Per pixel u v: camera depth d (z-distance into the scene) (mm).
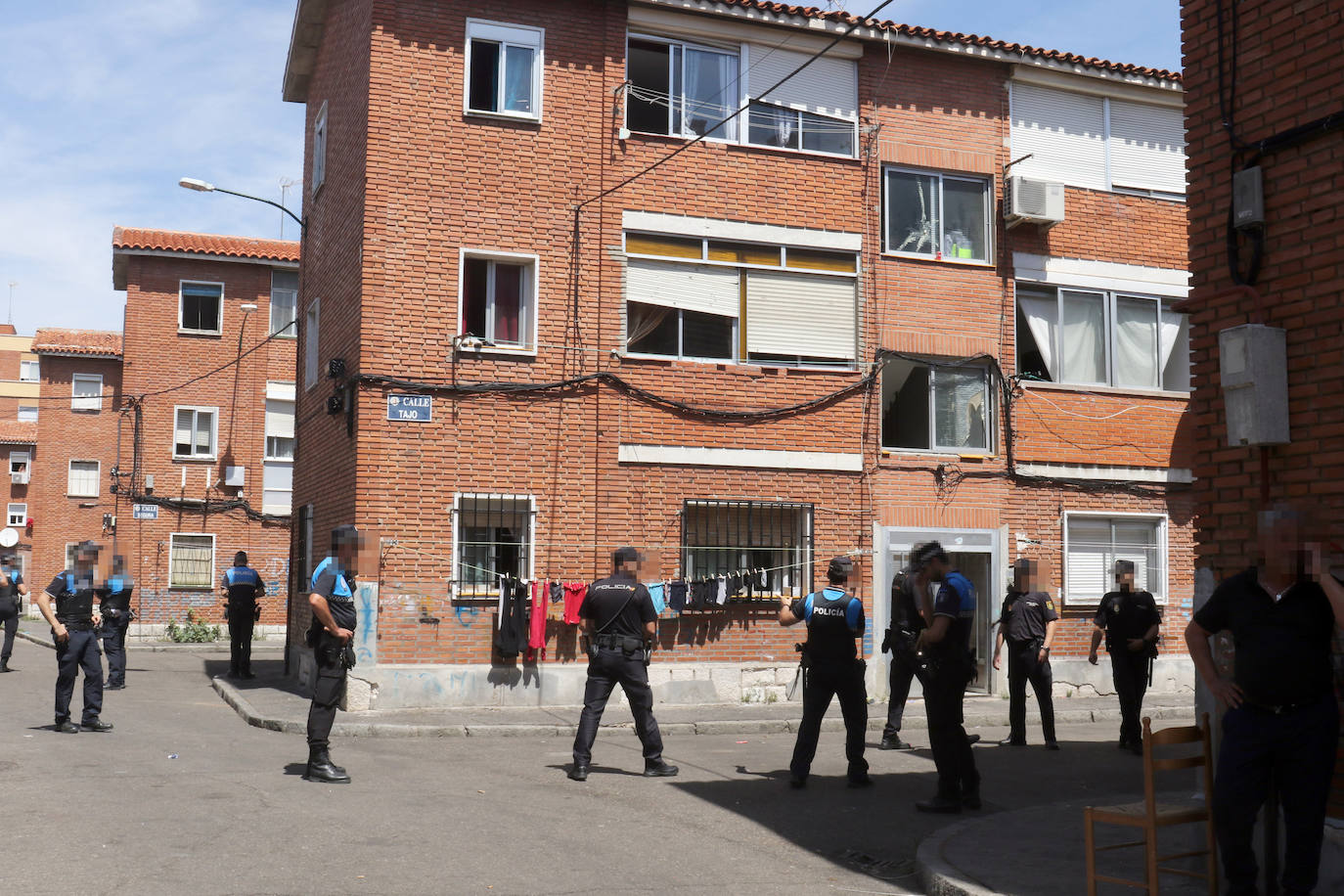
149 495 31516
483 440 16016
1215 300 7477
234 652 19531
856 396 17719
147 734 12977
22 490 49844
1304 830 5988
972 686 18297
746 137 17672
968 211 18797
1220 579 7328
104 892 6566
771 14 17547
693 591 16453
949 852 7824
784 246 17625
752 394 17219
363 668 15203
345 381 16297
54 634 12930
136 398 31844
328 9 19125
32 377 65062
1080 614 18609
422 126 16156
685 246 17172
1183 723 15844
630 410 16656
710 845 8211
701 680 16609
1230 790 6109
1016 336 18781
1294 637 6035
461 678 15562
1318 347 6867
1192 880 7141
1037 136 19156
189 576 31766
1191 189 7754
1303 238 7016
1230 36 7547
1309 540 6062
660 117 17344
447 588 15664
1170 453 19375
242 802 9133
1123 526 19141
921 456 17969
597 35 17016
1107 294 19406
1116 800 9914
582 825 8703
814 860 7941
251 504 32344
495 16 16609
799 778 10406
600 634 10922
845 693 10516
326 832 8164
